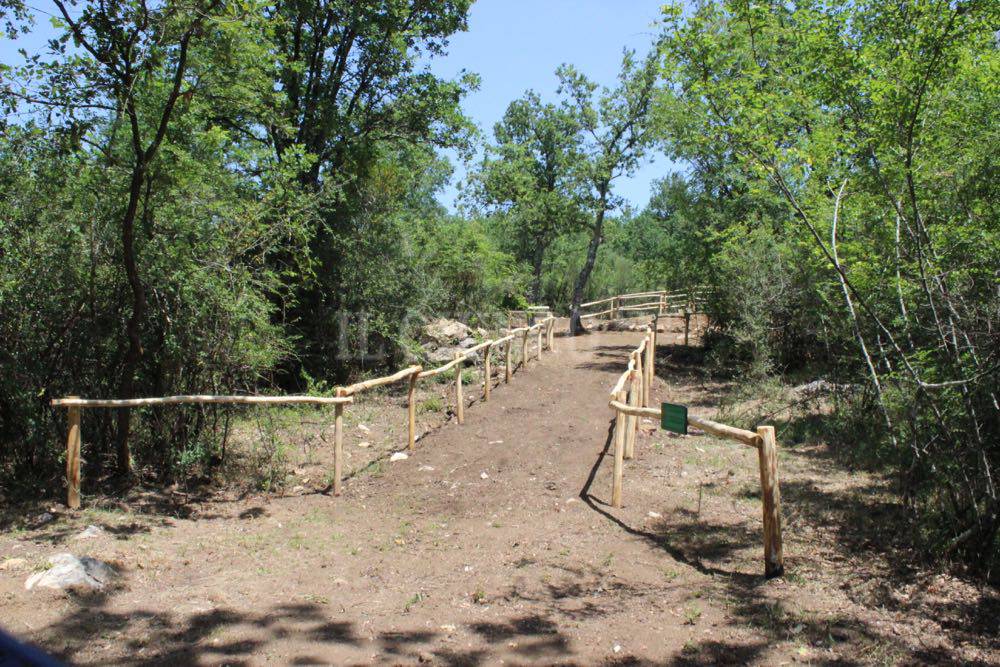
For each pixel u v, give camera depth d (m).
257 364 8.23
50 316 7.21
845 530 5.96
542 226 28.12
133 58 6.65
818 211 6.92
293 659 3.88
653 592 4.89
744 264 13.90
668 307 24.33
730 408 11.43
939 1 5.29
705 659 3.89
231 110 9.09
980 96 5.86
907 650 3.92
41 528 5.93
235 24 6.79
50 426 7.34
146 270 7.33
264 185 9.49
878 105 5.60
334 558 5.74
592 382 14.84
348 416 11.73
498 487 7.86
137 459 7.73
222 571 5.30
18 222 6.90
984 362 4.91
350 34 15.11
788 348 13.50
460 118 15.87
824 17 5.93
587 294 42.31
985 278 5.38
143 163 6.61
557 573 5.32
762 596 4.71
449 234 19.95
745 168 6.96
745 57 7.06
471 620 4.50
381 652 4.02
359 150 15.35
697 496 7.24
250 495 7.46
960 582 4.79
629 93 23.53
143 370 7.88
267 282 8.65
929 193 5.95
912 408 5.52
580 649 4.05
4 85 6.41
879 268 5.95
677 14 6.51
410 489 7.89
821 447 9.00
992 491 4.82
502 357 17.27
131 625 4.22
